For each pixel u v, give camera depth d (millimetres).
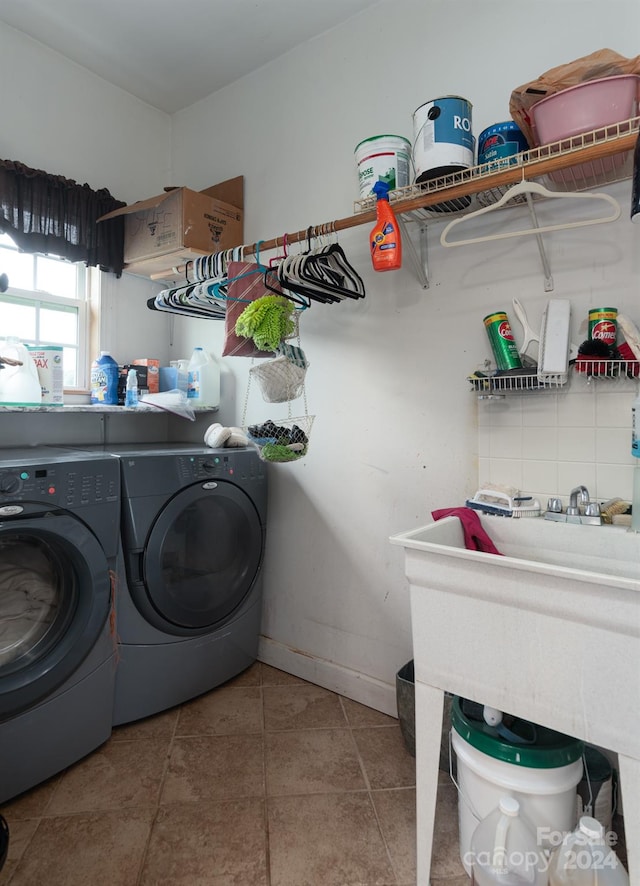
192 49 2148
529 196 1374
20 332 2170
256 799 1468
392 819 1404
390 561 1904
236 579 2068
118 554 1670
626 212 1395
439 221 1734
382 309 1894
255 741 1729
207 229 2160
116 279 2430
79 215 2156
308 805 1449
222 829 1358
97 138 2316
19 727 1419
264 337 1546
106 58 2209
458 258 1702
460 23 1687
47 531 1416
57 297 2275
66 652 1486
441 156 1368
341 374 2010
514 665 1035
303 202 2113
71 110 2219
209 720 1845
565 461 1497
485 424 1647
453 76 1703
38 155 2105
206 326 2514
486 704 1082
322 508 2084
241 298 1702
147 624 1774
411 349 1824
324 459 2070
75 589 1551
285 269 1587
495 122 1619
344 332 1996
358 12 1935
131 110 2459
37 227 2020
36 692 1422
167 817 1396
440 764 1596
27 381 1865
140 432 2562
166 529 1745
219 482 1939
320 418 2076
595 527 1355
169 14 1954
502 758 1120
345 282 1796
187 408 2275
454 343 1721
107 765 1595
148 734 1754
